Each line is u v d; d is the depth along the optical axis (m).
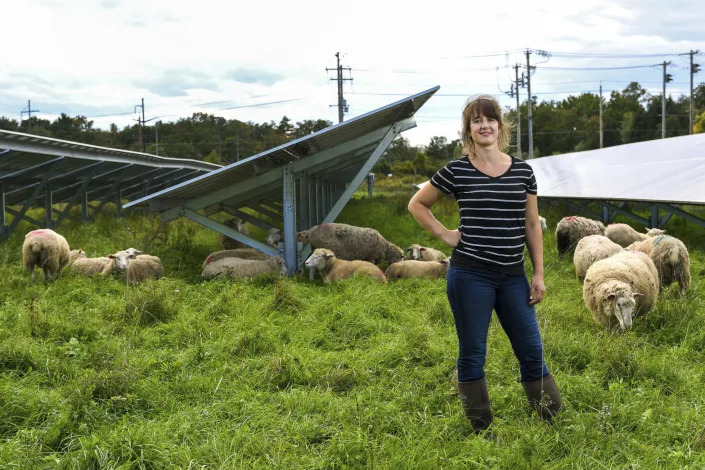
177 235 15.24
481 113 3.74
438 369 5.26
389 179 60.47
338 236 11.36
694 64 53.66
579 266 8.95
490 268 3.74
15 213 18.28
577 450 3.67
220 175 10.04
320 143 11.10
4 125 94.06
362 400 4.54
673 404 4.55
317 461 3.71
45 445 3.97
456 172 3.76
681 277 8.09
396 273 10.12
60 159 15.74
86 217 20.83
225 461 3.63
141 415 4.48
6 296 8.41
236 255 11.32
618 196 14.15
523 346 3.92
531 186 3.83
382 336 6.46
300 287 8.90
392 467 3.50
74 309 7.59
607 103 98.38
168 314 7.37
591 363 5.39
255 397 4.80
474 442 3.72
